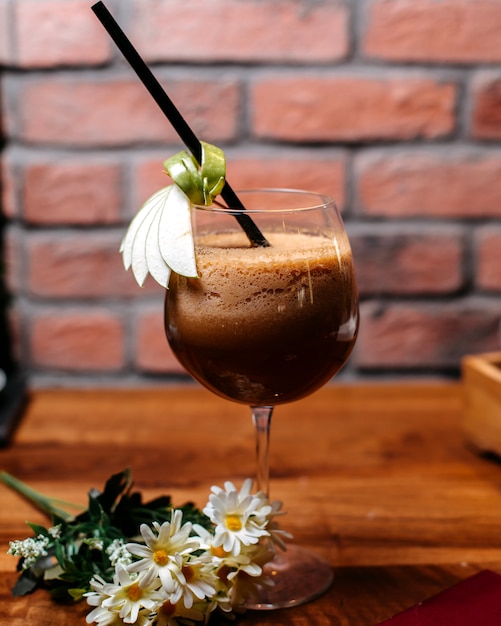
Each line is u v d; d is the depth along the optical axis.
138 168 1.02
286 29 1.00
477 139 1.02
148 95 1.01
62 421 0.90
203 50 1.00
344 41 1.00
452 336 1.06
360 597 0.61
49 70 1.00
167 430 0.87
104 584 0.56
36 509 0.72
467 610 0.58
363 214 1.04
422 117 1.02
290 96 1.01
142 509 0.64
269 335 0.58
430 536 0.68
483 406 0.79
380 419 0.90
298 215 0.59
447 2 1.00
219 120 1.01
